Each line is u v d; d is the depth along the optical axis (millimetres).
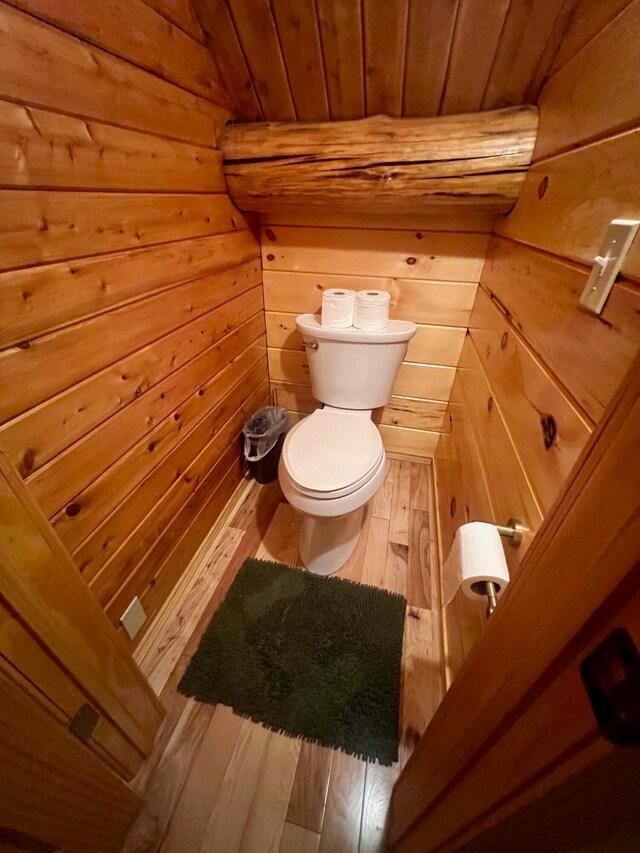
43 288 660
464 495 1171
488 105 1050
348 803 849
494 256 1249
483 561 645
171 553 1206
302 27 964
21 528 543
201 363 1236
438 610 1238
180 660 1104
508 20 851
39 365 670
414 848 610
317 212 1441
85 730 705
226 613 1217
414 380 1702
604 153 576
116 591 953
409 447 1903
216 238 1229
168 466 1120
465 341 1524
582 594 259
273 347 1811
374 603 1258
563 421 579
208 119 1104
